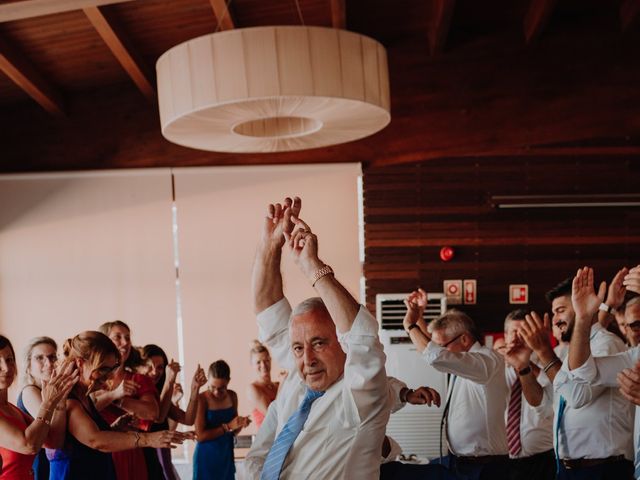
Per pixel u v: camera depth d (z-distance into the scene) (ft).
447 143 28.94
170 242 28.78
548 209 28.91
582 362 10.97
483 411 14.34
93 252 28.73
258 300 8.73
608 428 12.26
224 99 15.51
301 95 15.46
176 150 28.81
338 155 28.99
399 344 27.02
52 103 27.37
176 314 28.71
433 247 28.78
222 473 19.71
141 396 15.53
